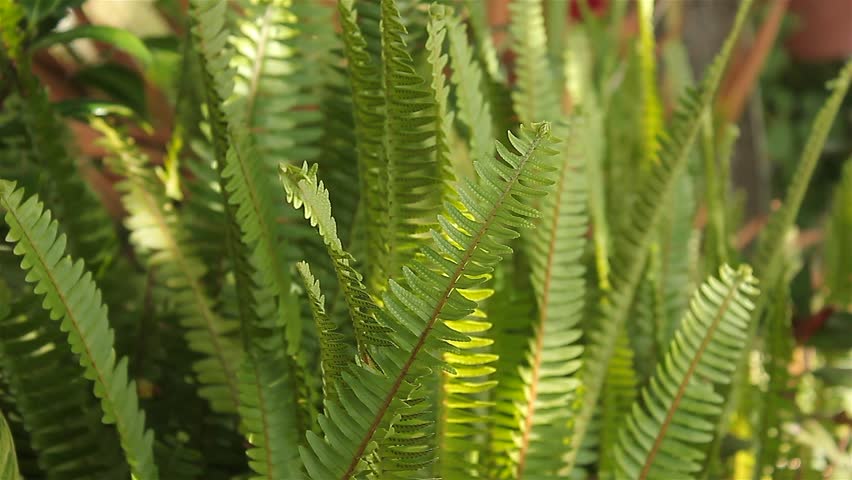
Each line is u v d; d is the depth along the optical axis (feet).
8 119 3.17
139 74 4.15
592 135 3.44
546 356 3.05
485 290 2.64
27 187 3.12
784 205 3.42
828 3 14.06
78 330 2.63
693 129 3.21
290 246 3.06
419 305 2.40
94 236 3.31
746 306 3.00
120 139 3.37
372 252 2.96
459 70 2.94
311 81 3.23
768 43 6.17
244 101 3.13
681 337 3.03
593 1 5.30
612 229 3.82
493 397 3.11
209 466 3.26
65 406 2.98
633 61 4.02
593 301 3.53
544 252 3.05
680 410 3.01
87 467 3.02
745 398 3.87
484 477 3.09
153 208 3.26
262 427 2.81
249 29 3.18
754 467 3.63
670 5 6.18
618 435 3.13
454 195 2.76
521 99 3.34
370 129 2.89
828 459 3.79
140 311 3.43
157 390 3.48
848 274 4.28
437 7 2.68
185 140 3.47
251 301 2.93
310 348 3.06
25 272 3.23
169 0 4.67
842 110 16.01
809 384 4.12
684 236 3.87
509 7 3.36
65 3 3.44
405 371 2.43
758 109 7.84
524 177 2.34
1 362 2.91
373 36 3.11
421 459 2.54
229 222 2.89
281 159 3.15
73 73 4.29
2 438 2.54
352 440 2.49
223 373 3.21
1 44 3.11
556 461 3.06
